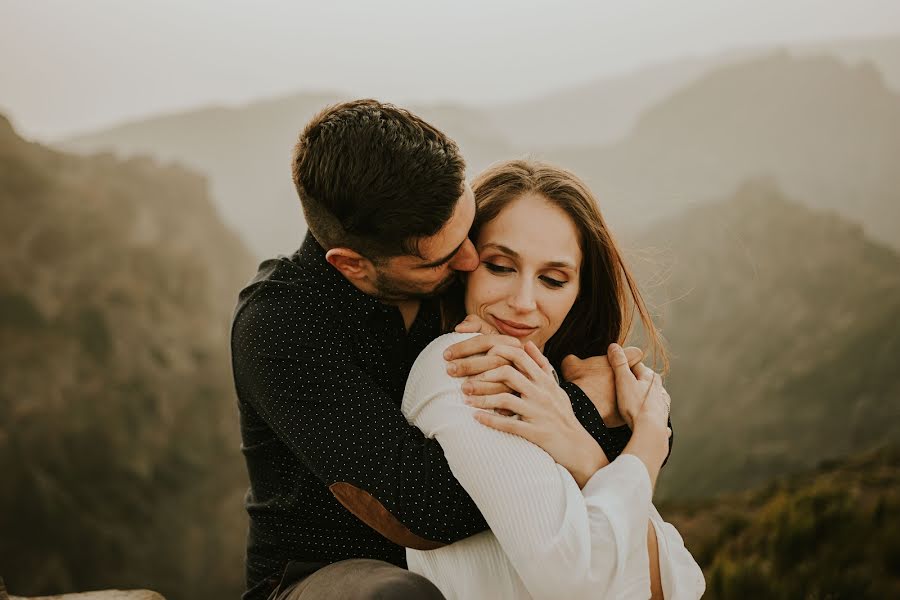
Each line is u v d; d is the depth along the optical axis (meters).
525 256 1.77
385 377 1.79
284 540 1.79
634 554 1.51
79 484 44.56
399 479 1.52
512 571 1.57
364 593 1.41
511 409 1.57
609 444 1.73
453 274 1.80
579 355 2.17
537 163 1.91
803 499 7.36
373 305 1.74
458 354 1.67
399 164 1.57
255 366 1.66
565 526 1.43
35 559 41.94
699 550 8.41
